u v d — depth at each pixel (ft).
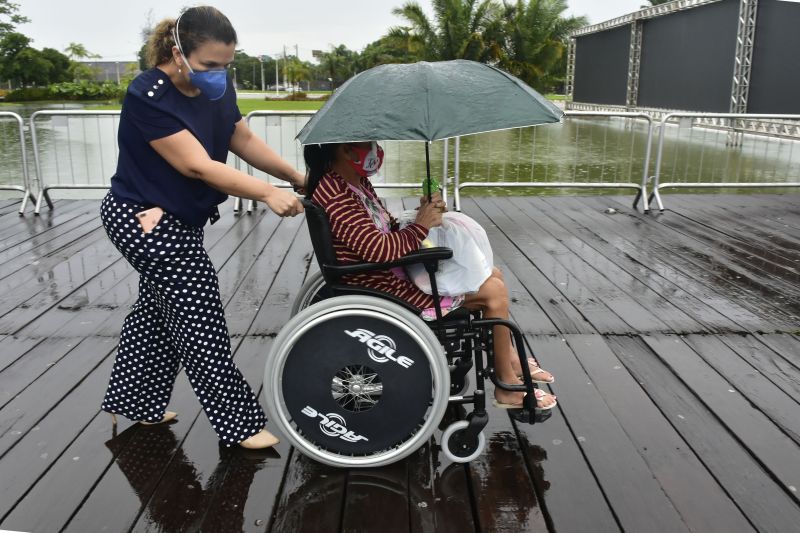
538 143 33.45
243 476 7.02
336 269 6.43
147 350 7.45
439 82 5.81
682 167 32.27
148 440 7.70
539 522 6.27
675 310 11.73
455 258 6.69
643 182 19.94
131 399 7.61
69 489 6.79
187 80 6.19
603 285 13.10
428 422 6.71
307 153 6.51
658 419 8.11
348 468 7.09
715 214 19.44
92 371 9.48
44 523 6.27
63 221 18.30
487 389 8.79
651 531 6.12
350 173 6.50
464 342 7.52
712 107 51.26
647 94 63.26
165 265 6.56
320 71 238.07
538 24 105.40
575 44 83.41
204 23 5.72
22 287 12.97
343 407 6.77
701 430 7.86
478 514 6.36
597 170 30.40
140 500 6.63
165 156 6.18
